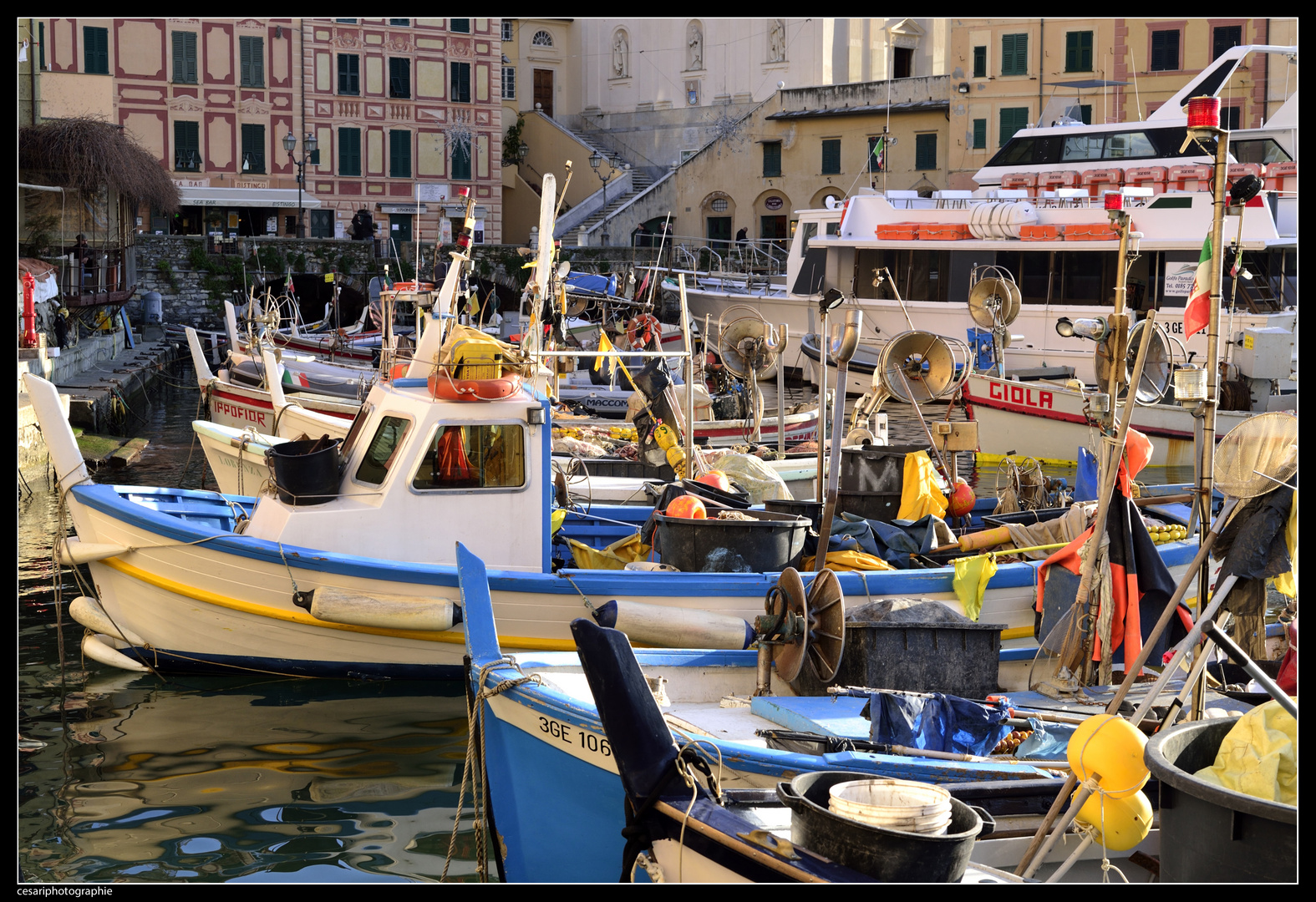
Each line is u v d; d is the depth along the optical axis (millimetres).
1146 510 10758
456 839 6656
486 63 50719
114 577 9438
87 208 32344
